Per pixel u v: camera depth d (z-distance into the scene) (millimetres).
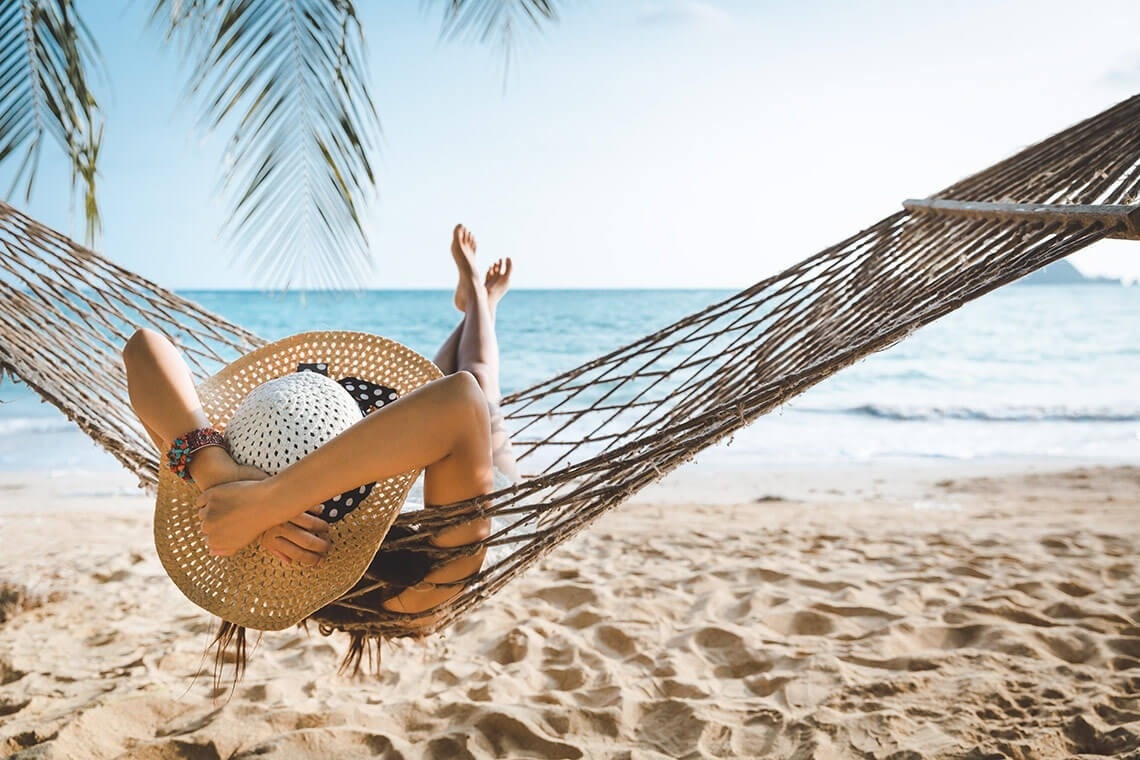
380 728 2248
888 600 3223
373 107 1931
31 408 11836
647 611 3191
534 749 2145
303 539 1426
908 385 14422
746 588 3457
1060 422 10500
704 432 1574
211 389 1691
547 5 2273
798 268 2529
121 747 2186
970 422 10617
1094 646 2627
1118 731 2053
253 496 1384
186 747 2129
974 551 4016
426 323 30906
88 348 2254
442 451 1450
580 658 2732
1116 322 23125
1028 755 1984
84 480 7641
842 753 2039
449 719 2285
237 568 1531
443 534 1557
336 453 1383
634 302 42188
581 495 1558
